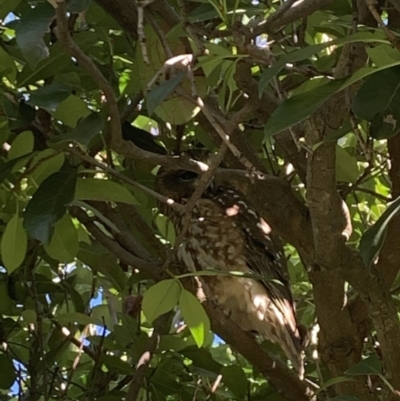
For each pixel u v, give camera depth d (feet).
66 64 8.23
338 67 6.52
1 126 8.11
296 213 8.93
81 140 6.75
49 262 10.24
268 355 9.72
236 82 6.80
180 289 7.60
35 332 10.20
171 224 9.77
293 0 6.32
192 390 10.42
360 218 11.51
